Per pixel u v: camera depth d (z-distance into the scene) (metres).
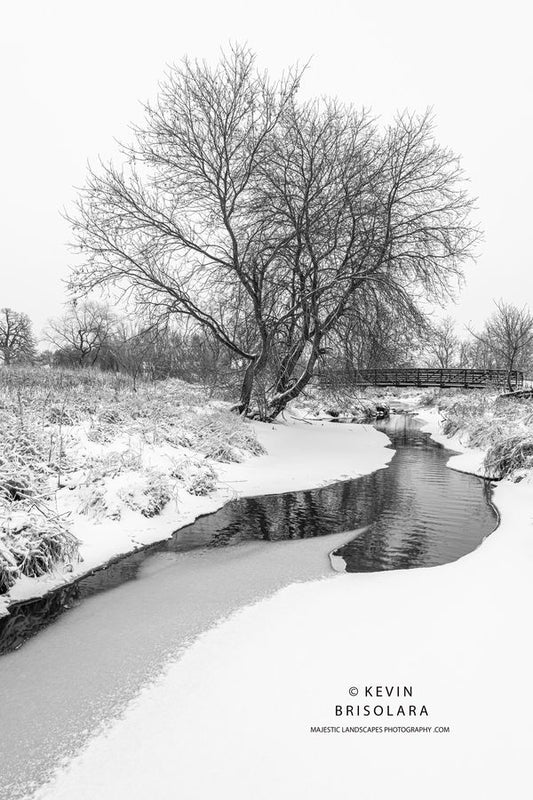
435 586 5.00
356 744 2.72
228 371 19.48
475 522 7.85
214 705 3.16
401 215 17.20
